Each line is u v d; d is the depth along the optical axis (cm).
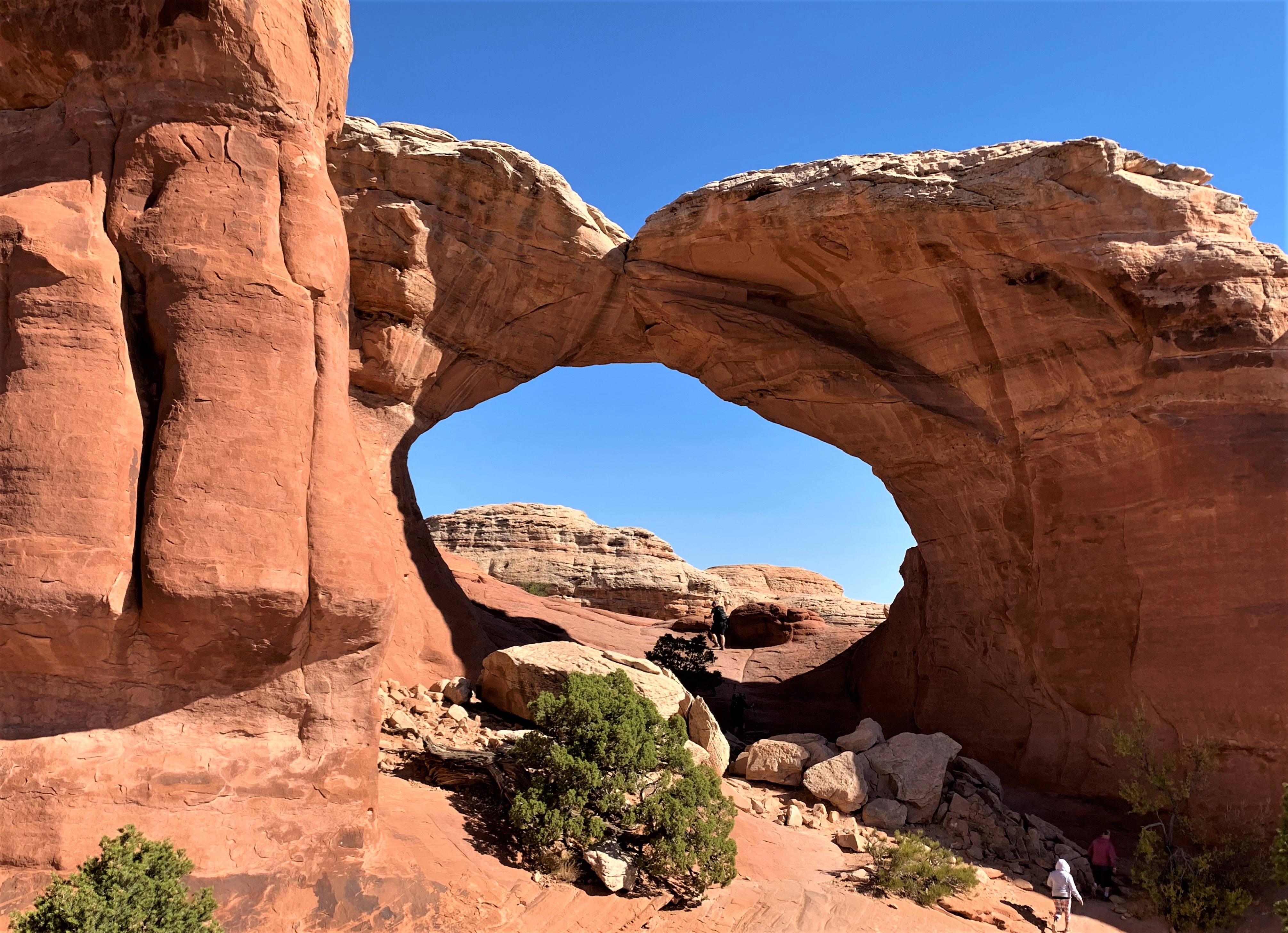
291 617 869
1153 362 1552
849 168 1683
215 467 854
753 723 2228
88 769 823
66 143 926
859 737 1559
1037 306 1655
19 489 801
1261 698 1391
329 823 903
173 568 820
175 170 927
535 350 2144
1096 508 1658
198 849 833
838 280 1842
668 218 1900
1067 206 1541
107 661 839
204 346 880
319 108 1057
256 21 933
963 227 1606
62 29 919
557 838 1059
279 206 959
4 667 818
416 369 1962
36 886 768
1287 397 1480
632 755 1125
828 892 1151
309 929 825
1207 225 1527
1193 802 1409
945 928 1114
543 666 1531
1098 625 1630
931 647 2089
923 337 1855
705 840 1076
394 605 980
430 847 996
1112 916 1253
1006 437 1795
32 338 837
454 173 1856
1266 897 1280
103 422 830
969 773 1571
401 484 1983
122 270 908
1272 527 1441
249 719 898
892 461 2028
